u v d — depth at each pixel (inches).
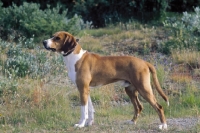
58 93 558.3
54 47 440.8
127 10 1005.2
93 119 451.8
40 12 874.8
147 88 426.0
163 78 638.5
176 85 633.6
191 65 712.4
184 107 540.1
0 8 903.7
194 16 837.2
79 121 448.1
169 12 1024.2
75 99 583.5
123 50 815.7
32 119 472.1
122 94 602.2
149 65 434.6
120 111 522.9
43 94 543.8
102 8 1016.2
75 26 871.1
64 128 438.9
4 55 710.5
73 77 439.8
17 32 855.7
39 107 502.6
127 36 877.2
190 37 796.6
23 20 862.5
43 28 837.8
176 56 738.2
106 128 433.1
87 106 438.9
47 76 651.5
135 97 454.9
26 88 577.6
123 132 417.1
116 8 1014.4
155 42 833.5
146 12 994.7
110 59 438.3
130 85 446.0
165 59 743.1
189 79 647.1
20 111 494.3
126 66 431.8
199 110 514.0
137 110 456.1
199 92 605.6
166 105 524.1
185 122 457.1
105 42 860.6
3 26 866.8
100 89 589.9
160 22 971.3
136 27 948.6
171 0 1024.2
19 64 649.0
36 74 638.5
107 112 513.7
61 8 1027.9
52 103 534.3
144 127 433.1
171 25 864.3
